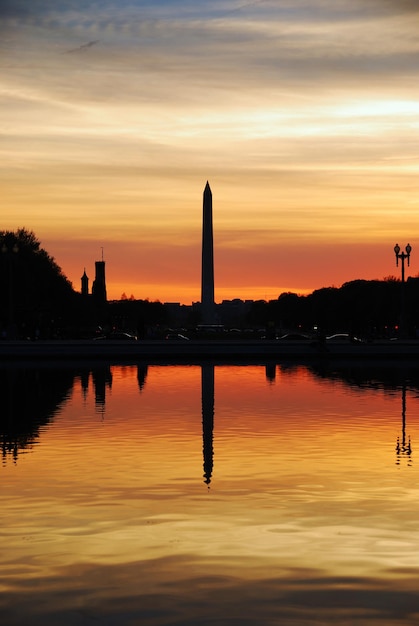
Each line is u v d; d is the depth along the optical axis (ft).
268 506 60.34
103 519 56.75
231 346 328.08
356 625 38.68
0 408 122.31
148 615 39.83
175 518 56.95
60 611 40.42
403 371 203.72
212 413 116.98
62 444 88.17
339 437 93.30
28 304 460.55
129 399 135.44
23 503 61.31
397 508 59.57
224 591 42.93
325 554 48.93
